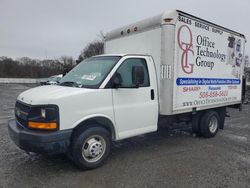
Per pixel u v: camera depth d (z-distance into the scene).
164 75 5.65
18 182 4.30
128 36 6.52
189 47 6.17
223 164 5.25
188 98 6.29
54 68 60.19
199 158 5.59
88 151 4.76
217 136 7.69
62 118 4.34
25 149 4.38
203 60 6.68
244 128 9.03
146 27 5.97
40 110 4.29
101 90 4.82
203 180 4.46
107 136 4.99
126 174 4.65
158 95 5.79
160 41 5.68
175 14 5.69
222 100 7.64
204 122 7.25
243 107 15.83
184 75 6.10
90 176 4.55
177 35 5.80
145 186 4.20
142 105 5.47
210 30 6.86
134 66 5.09
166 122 6.43
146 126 5.62
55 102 4.28
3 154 5.66
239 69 8.42
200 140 7.15
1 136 7.23
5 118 10.20
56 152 4.32
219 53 7.30
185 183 4.33
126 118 5.22
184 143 6.78
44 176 4.54
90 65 5.56
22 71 66.12
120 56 5.31
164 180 4.43
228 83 7.86
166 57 5.61
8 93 24.55
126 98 5.20
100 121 4.91
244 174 4.75
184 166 5.09
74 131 4.66
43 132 4.27
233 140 7.22
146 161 5.33
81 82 5.11
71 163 5.13
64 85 5.19
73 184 4.25
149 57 5.76
